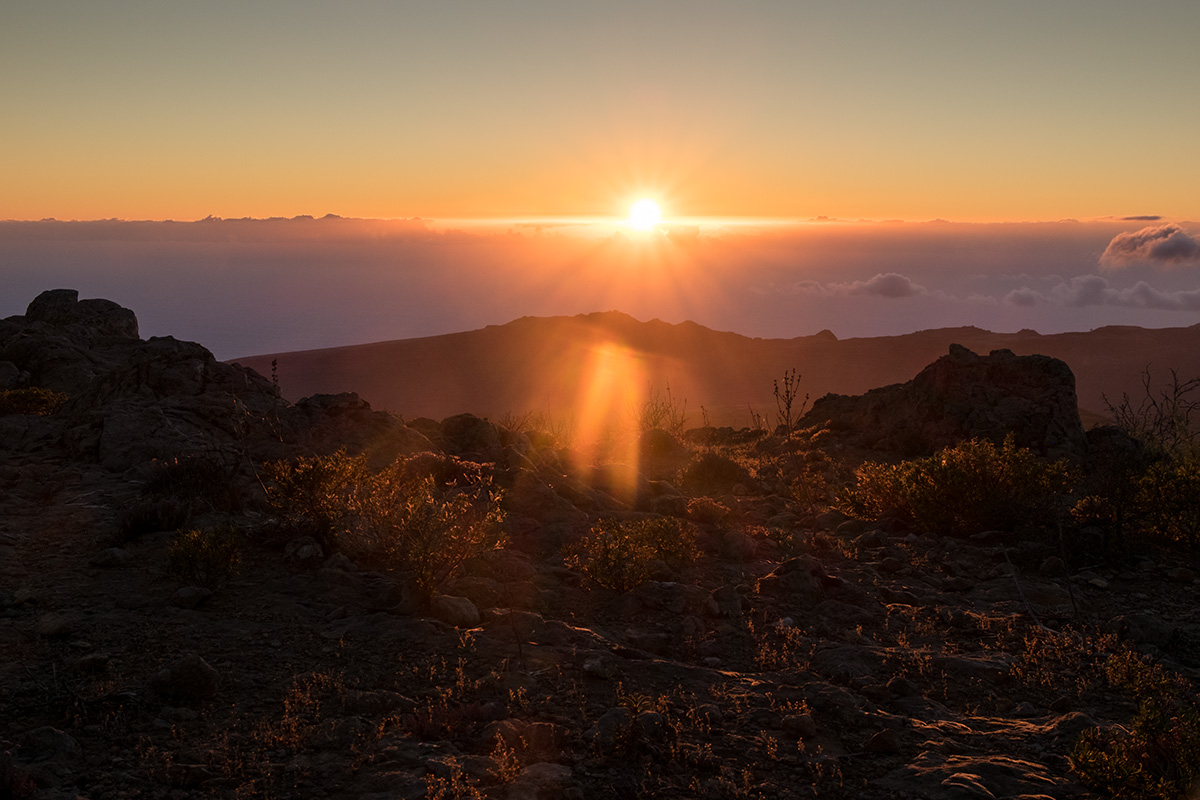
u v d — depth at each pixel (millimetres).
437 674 6066
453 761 4715
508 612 7438
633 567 8320
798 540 10703
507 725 5113
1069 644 7324
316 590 7852
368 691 5691
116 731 4980
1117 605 8727
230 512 10234
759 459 18750
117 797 4254
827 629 7684
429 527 7520
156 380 15016
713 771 4902
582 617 7762
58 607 7105
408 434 14219
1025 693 6410
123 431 12844
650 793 4586
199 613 7105
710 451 19203
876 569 9930
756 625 7785
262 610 7281
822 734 5477
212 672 5535
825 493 14336
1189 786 4484
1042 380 18266
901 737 5445
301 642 6590
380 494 8961
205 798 4305
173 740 4914
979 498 11406
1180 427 17109
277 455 12664
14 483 11273
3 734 4875
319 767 4676
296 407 14273
